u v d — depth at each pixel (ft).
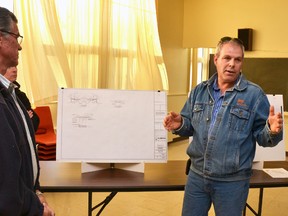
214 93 6.46
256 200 12.78
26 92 13.23
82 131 7.63
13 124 3.90
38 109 13.35
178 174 7.72
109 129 7.72
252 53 20.18
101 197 12.56
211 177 6.16
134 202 12.20
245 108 6.01
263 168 8.52
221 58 6.14
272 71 19.52
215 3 21.44
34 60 13.38
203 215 6.63
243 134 5.98
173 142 22.56
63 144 7.54
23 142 4.12
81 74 15.49
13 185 3.66
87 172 7.65
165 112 7.94
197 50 23.93
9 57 4.36
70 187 6.62
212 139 6.14
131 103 7.86
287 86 19.06
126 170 7.91
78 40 15.25
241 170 6.04
